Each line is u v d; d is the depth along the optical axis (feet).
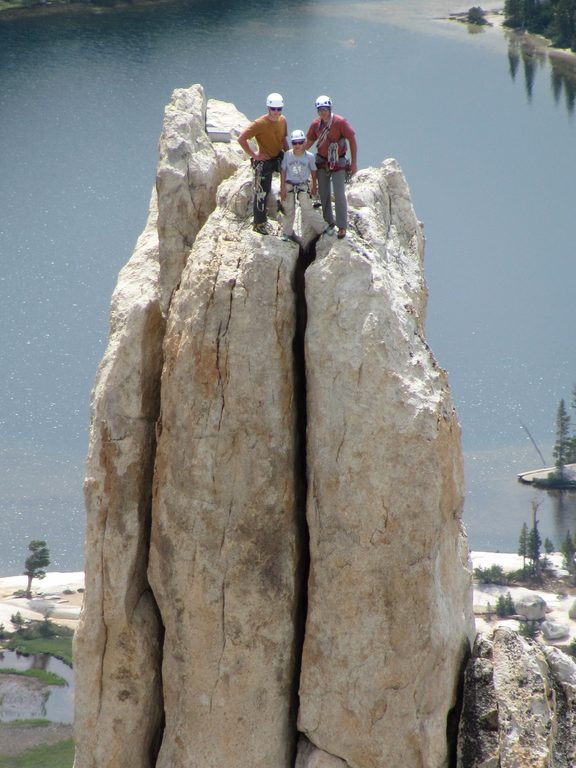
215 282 217.36
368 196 248.32
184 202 248.52
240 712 227.40
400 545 213.46
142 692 236.43
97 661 236.43
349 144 223.71
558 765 229.66
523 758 222.69
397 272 239.09
